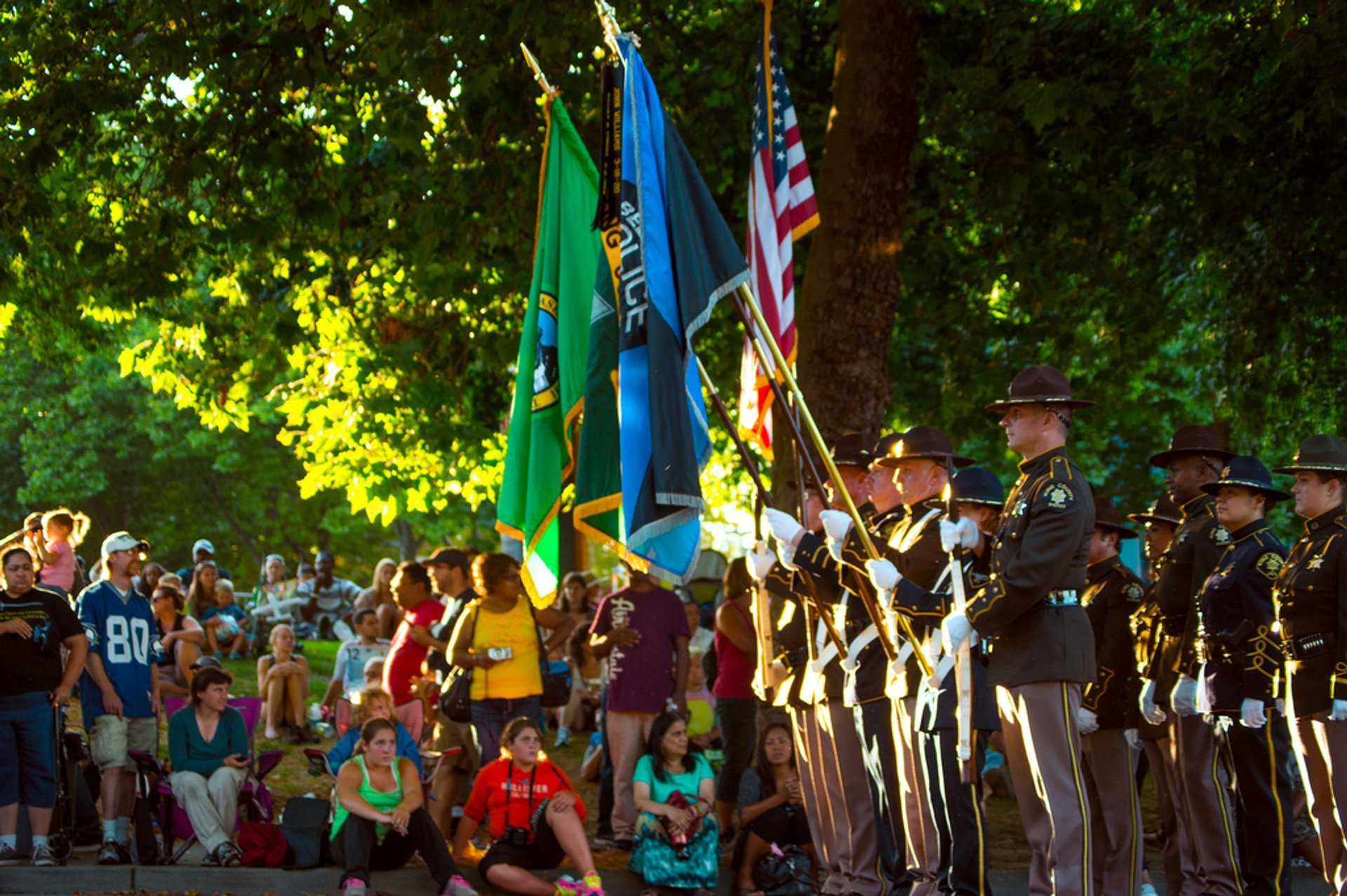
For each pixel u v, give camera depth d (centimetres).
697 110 2389
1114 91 2184
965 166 2495
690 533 1091
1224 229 2491
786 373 1137
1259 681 1309
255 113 2078
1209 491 1388
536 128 2188
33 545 1889
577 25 2006
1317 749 1270
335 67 2131
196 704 1655
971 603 1084
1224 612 1336
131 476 7581
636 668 1738
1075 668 1093
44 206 2019
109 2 2022
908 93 1878
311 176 2192
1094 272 2538
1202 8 2191
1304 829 1627
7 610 1562
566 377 1238
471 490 2755
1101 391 2817
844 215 1862
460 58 2066
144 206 2247
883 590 1116
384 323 2583
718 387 2830
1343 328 2562
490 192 2295
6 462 7500
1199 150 2356
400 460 2681
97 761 1634
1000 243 2553
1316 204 2370
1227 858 1356
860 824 1307
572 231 1257
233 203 2283
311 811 1616
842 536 1128
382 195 2352
